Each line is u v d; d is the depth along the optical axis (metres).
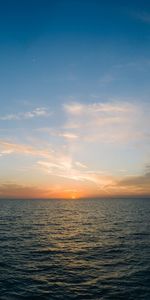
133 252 25.22
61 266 20.75
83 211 86.94
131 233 36.97
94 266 20.72
